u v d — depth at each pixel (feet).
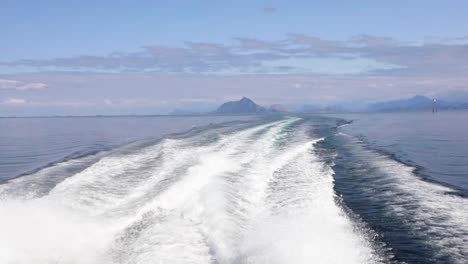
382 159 74.54
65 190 46.68
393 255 32.35
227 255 30.48
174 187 47.65
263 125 145.28
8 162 82.12
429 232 36.81
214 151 75.56
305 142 93.61
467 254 32.37
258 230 36.32
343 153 82.64
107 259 30.42
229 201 42.96
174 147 79.15
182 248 31.73
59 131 179.01
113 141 115.34
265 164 65.36
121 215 39.22
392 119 284.41
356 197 48.85
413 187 52.42
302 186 52.47
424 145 106.83
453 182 59.93
